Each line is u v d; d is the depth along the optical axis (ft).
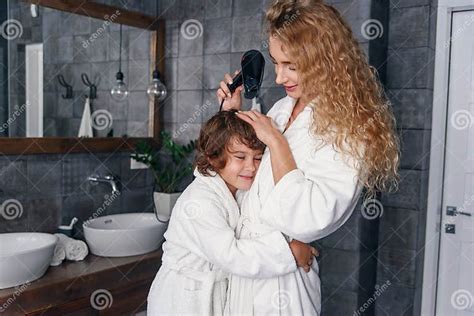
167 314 3.97
